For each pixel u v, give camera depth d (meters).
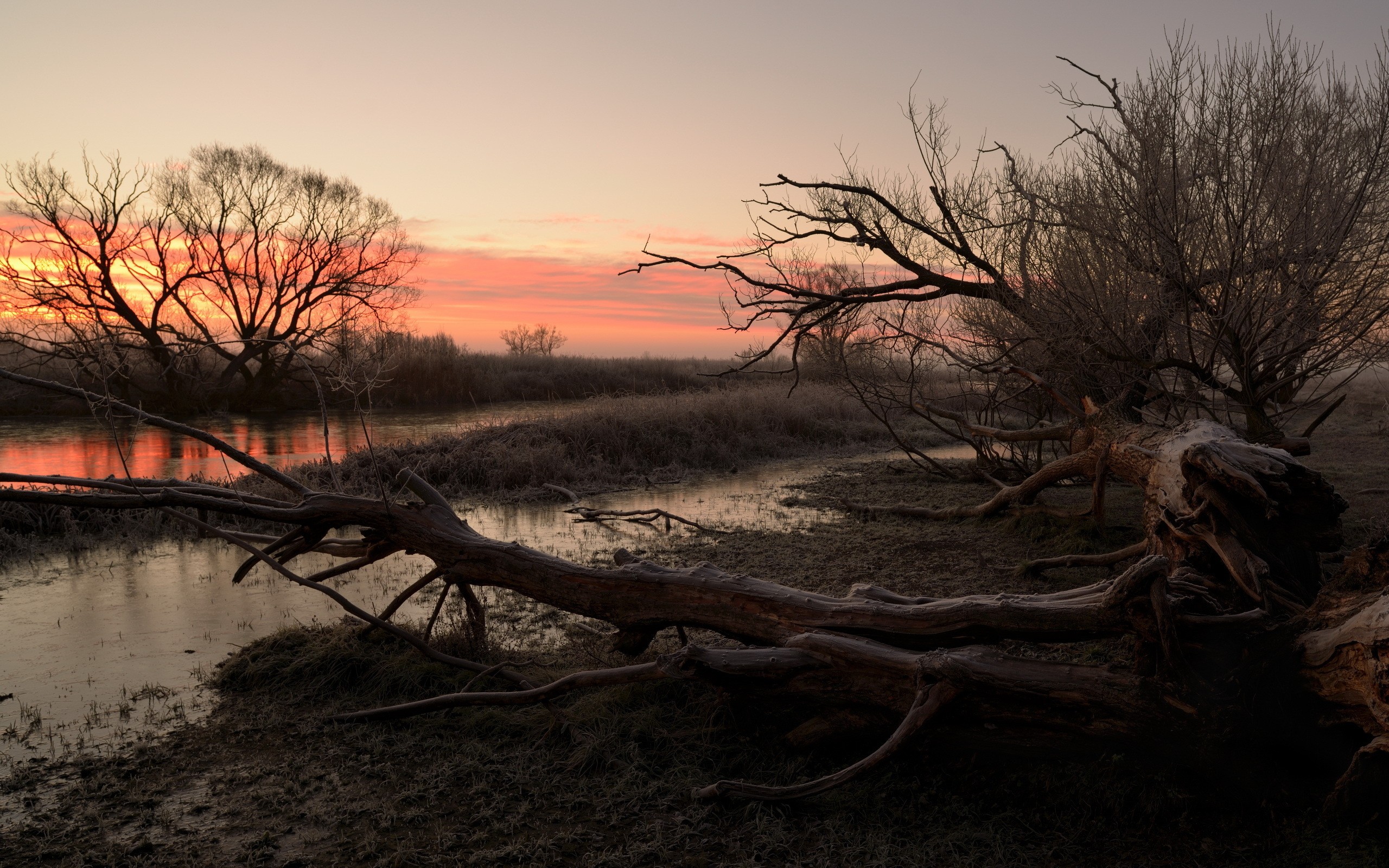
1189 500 5.64
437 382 36.06
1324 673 3.46
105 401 6.12
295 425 25.17
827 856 3.49
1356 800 3.32
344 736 4.69
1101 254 8.39
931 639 4.42
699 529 10.53
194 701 5.18
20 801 3.96
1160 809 3.65
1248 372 7.77
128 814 3.84
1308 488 4.86
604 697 4.98
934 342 11.84
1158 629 3.68
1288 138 7.36
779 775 4.20
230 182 29.31
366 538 6.30
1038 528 9.55
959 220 10.96
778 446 19.45
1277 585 4.64
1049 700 3.83
